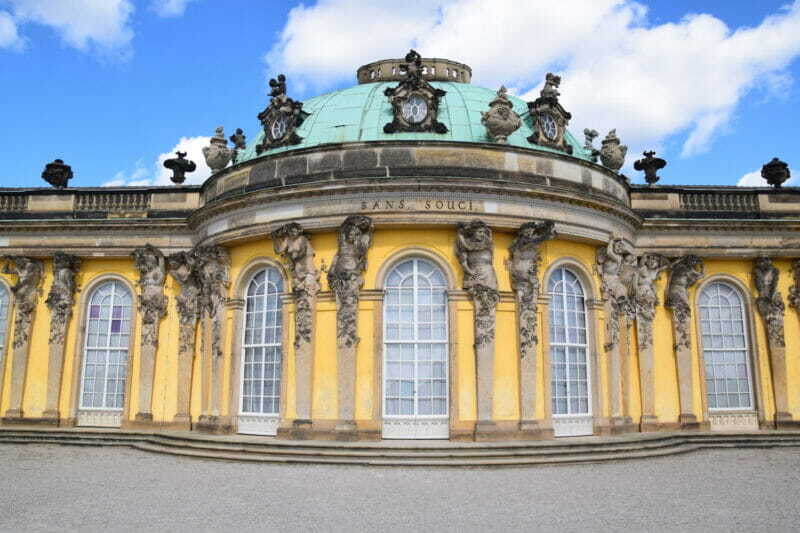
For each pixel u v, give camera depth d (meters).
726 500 16.14
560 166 27.66
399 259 25.92
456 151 26.44
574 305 27.72
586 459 22.36
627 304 28.72
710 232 31.98
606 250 28.22
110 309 32.69
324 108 30.50
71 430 29.75
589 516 14.38
